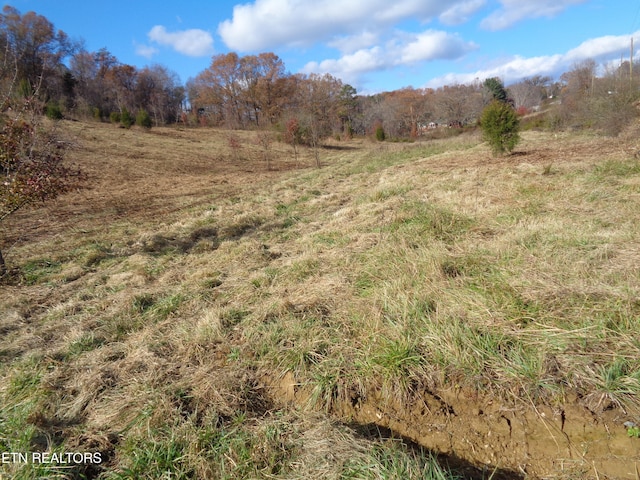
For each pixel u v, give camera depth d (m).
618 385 2.03
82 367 3.07
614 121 14.47
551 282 2.98
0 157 5.13
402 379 2.36
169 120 54.56
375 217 6.11
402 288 3.34
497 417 2.09
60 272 5.77
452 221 5.02
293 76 59.66
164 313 3.91
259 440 2.08
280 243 6.12
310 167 21.69
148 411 2.35
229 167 22.17
